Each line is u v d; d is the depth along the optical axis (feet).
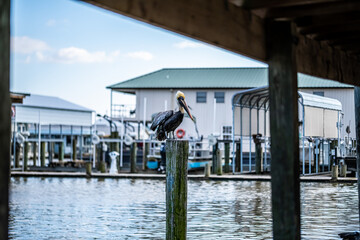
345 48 22.47
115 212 46.62
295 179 16.56
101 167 91.66
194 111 141.69
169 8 13.56
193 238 33.55
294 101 16.79
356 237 31.68
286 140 16.65
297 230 16.51
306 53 18.95
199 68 150.30
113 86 144.15
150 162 102.22
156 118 45.73
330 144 89.10
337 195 57.41
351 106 130.21
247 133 89.56
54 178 87.04
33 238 34.55
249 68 150.51
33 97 126.31
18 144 111.04
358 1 15.62
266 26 17.31
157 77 147.43
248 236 34.24
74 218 43.14
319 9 16.12
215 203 51.90
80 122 132.77
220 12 15.33
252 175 86.02
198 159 102.47
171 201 27.12
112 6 11.94
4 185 9.11
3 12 9.14
